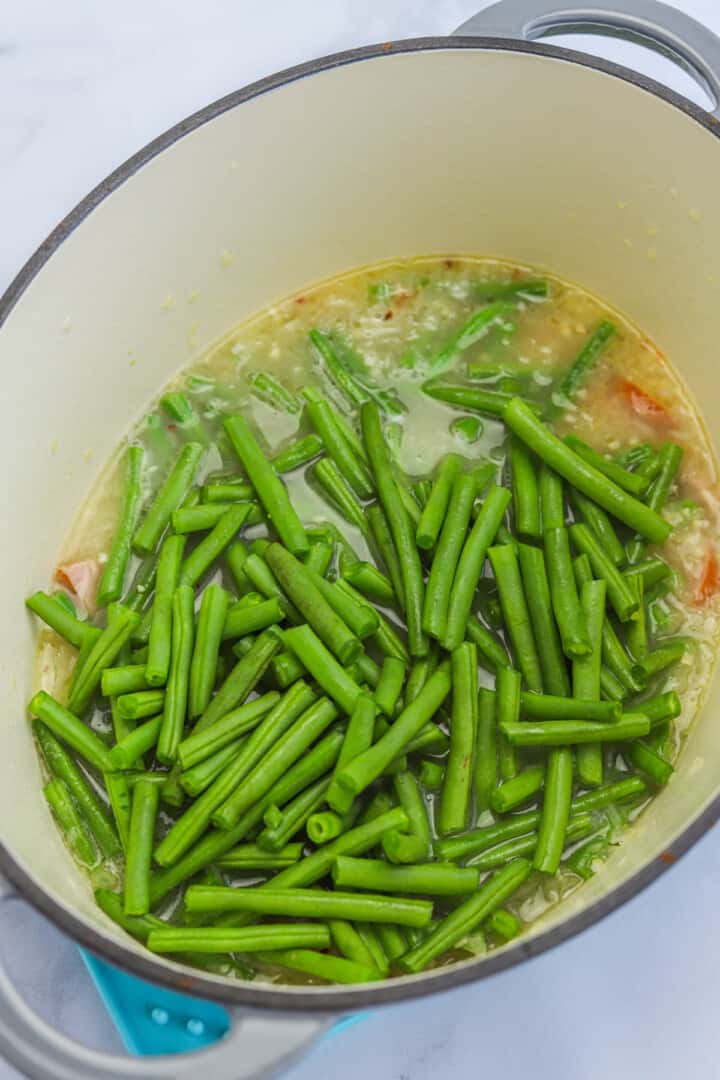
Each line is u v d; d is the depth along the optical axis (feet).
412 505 1.58
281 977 1.40
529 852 1.42
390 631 1.51
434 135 1.69
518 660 1.50
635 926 1.57
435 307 1.79
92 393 1.65
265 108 1.60
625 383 1.73
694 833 1.25
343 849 1.38
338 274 1.81
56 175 1.95
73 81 2.00
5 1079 1.49
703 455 1.68
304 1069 1.53
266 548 1.54
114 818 1.48
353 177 1.72
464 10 2.03
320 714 1.42
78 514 1.68
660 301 1.73
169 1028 1.40
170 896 1.43
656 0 1.67
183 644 1.47
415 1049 1.54
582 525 1.55
